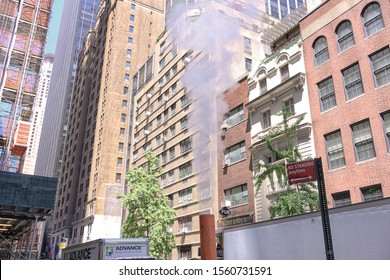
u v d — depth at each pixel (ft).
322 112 73.61
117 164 239.09
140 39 276.82
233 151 99.55
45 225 345.10
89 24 486.79
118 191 232.32
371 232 29.81
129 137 194.18
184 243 117.29
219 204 99.76
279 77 88.38
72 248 59.98
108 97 251.19
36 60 144.25
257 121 91.66
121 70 261.85
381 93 62.75
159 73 169.37
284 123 75.15
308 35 81.97
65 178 308.60
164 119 154.61
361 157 64.34
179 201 128.16
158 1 299.79
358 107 66.28
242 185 92.79
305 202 59.72
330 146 70.79
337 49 73.92
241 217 88.48
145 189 106.63
